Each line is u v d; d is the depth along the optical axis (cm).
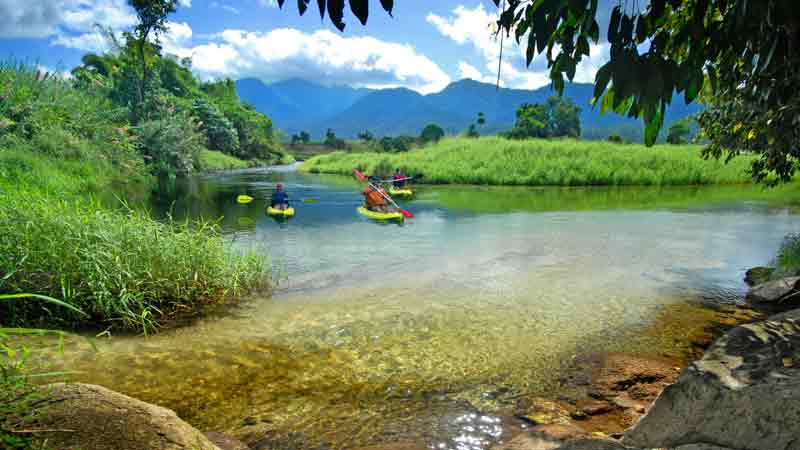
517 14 193
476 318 543
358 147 7919
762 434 192
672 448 206
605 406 354
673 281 701
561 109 5519
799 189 2122
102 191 1666
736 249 925
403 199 1795
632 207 1559
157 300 550
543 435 286
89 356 428
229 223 1218
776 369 213
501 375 406
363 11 131
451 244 970
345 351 453
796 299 590
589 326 520
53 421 185
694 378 220
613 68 164
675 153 2786
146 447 185
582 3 156
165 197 1733
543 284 682
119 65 3688
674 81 170
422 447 303
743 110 593
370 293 639
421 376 404
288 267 780
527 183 2434
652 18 161
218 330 505
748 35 175
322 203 1642
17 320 484
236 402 359
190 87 6297
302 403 359
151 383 385
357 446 304
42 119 1809
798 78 227
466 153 2942
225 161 4312
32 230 537
